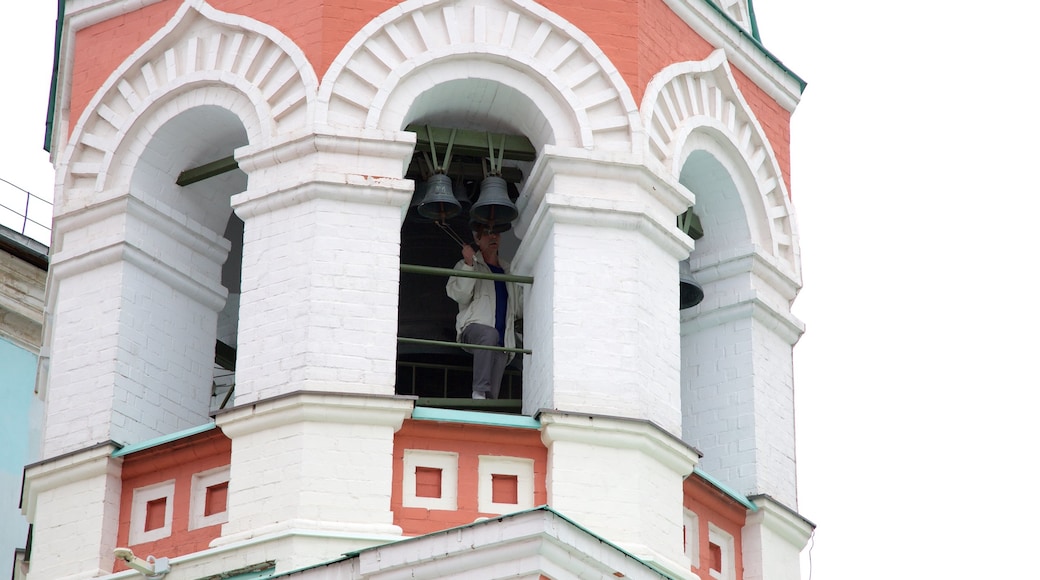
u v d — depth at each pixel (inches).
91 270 1530.5
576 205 1482.5
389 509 1402.6
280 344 1440.7
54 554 1459.2
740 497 1509.6
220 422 1429.6
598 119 1507.1
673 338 1488.7
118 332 1508.4
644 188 1502.2
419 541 1341.0
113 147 1541.6
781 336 1599.4
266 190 1473.9
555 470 1421.0
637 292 1476.4
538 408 1461.6
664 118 1540.4
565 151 1489.9
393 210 1470.2
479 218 1528.1
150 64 1550.2
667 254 1507.1
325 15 1501.0
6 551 1910.7
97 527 1455.5
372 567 1343.5
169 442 1456.7
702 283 1599.4
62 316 1525.6
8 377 1961.1
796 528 1535.4
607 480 1423.5
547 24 1519.4
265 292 1457.9
